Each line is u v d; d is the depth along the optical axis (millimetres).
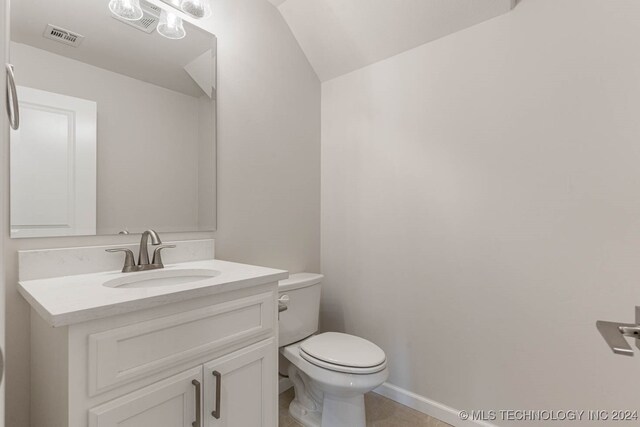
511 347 1448
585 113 1272
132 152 1291
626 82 1191
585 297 1273
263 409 1112
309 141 2105
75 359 703
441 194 1669
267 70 1831
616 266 1213
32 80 1062
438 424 1613
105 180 1215
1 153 521
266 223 1815
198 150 1501
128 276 1109
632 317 1183
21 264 1002
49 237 1079
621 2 1201
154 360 825
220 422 970
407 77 1804
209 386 948
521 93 1422
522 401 1416
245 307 1054
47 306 721
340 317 2102
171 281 1230
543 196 1368
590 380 1263
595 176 1253
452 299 1629
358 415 1444
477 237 1549
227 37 1626
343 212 2096
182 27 1440
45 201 1074
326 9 1824
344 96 2094
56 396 771
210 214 1540
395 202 1850
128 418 778
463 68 1594
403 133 1817
